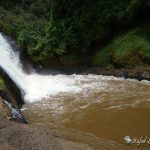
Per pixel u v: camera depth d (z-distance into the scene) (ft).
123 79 61.16
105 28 67.26
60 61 68.95
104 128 41.88
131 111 46.52
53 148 31.30
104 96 52.49
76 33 70.03
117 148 36.37
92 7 67.87
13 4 89.45
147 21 65.31
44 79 63.77
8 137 32.40
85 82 60.64
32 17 80.33
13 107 45.11
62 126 42.39
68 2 71.20
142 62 61.57
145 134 40.29
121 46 64.69
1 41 68.44
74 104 49.75
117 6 66.33
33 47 70.23
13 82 55.26
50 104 50.19
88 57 68.95
